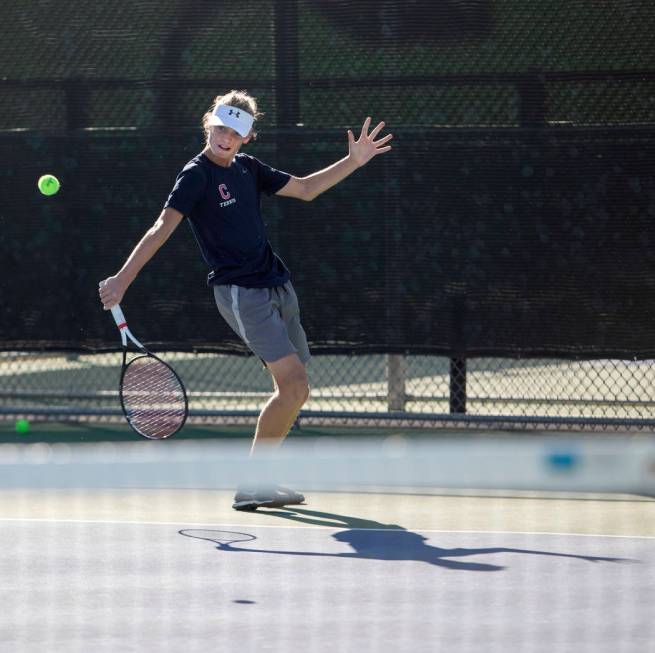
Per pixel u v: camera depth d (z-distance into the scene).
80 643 14.84
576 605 16.41
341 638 15.02
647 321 27.25
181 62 28.81
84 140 29.33
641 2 26.92
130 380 22.22
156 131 29.00
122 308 29.42
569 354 27.62
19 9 29.39
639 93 27.05
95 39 29.16
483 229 27.81
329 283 28.47
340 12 28.14
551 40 27.31
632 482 11.61
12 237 29.83
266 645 14.76
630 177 27.14
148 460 12.70
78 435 29.55
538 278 27.64
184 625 15.56
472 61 27.64
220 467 12.59
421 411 31.97
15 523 21.42
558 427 28.91
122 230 29.30
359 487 24.67
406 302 28.22
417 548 19.69
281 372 21.83
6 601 16.66
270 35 28.42
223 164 22.00
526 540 20.22
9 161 29.67
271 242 28.59
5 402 33.22
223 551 19.47
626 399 30.69
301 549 19.64
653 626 15.47
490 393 34.16
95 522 21.52
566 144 27.36
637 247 27.19
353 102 28.16
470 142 27.73
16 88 29.55
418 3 27.77
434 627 15.46
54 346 29.78
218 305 22.25
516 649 14.59
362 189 28.23
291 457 12.53
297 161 28.34
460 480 12.11
